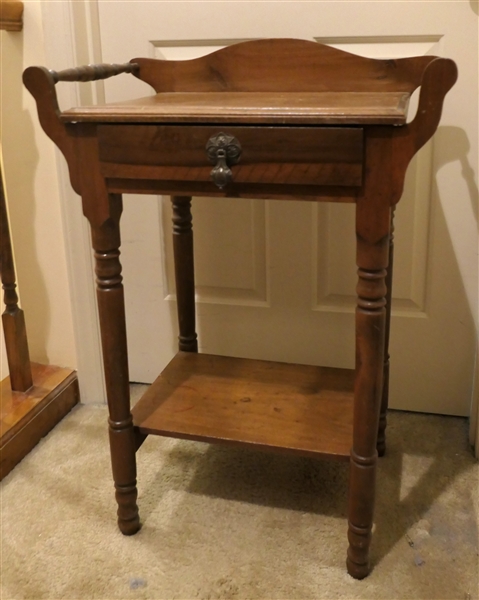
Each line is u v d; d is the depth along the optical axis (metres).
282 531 1.02
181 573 0.95
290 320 1.33
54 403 1.32
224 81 1.06
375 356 0.82
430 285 1.23
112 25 1.20
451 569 0.94
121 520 1.02
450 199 1.17
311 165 0.74
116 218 0.86
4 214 1.19
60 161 1.23
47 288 1.36
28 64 1.21
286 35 1.15
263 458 1.21
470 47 1.08
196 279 1.35
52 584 0.93
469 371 1.28
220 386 1.10
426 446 1.23
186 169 0.78
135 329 1.42
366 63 0.99
